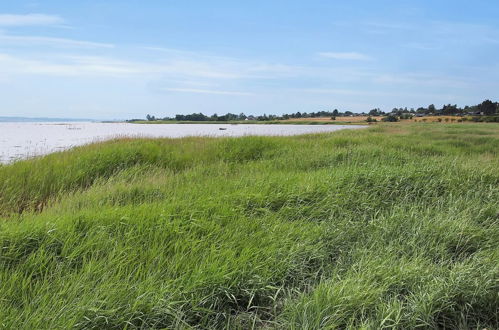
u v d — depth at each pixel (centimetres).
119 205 511
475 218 479
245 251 342
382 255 360
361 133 2380
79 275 283
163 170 817
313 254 360
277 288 295
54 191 662
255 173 735
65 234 354
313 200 533
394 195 591
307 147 1241
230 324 264
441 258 363
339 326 260
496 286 304
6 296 258
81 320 238
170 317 258
